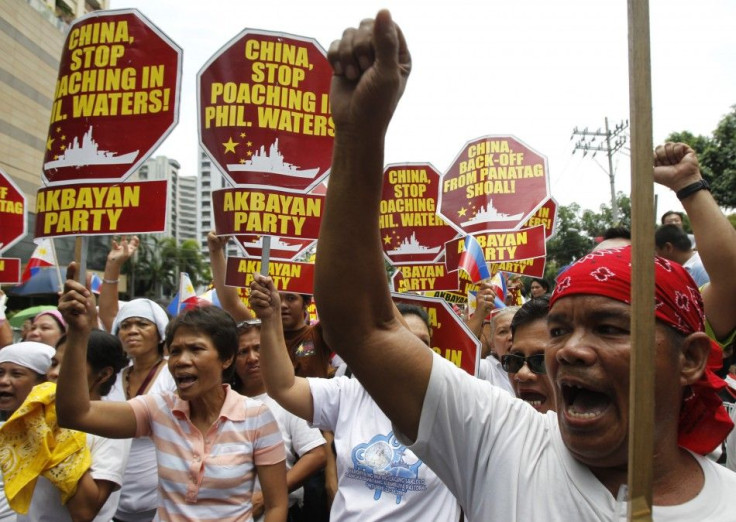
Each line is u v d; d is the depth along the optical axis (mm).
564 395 1259
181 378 2617
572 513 1198
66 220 3018
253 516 3010
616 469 1238
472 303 5562
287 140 3457
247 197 3404
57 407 2416
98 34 3111
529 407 1412
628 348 1190
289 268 3812
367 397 2551
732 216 13734
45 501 2658
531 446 1312
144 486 3172
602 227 31312
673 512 1189
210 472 2535
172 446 2594
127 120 3047
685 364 1283
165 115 3029
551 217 7219
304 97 3500
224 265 4145
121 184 3002
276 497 2668
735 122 14062
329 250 1190
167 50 3070
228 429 2635
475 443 1316
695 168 2023
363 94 1056
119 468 2781
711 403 1320
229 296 4070
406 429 1343
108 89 3078
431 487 2297
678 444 1333
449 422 1315
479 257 5004
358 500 2359
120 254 4754
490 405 1349
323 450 3297
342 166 1140
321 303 1231
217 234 3441
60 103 3113
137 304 3873
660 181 2086
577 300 1246
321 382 2662
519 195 5645
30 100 33812
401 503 2287
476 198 5754
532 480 1261
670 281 1255
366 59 1064
